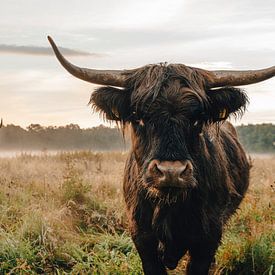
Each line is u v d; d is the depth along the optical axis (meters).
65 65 5.24
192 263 5.67
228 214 6.39
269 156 23.22
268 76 5.37
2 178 11.13
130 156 5.80
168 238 5.34
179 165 4.46
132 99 5.05
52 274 6.73
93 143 25.22
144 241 5.53
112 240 7.78
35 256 6.89
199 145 5.09
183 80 4.95
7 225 7.65
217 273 6.47
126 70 5.40
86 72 5.30
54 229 7.71
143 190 5.29
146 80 4.99
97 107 5.30
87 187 9.63
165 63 5.20
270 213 8.57
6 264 6.53
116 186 10.86
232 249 6.69
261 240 6.72
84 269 6.66
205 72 5.36
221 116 5.36
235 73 5.43
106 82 5.30
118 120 5.33
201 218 5.36
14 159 16.22
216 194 5.60
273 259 6.45
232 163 6.61
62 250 7.18
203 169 5.27
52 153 18.88
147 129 4.80
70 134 30.45
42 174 12.48
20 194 9.30
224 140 6.66
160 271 5.66
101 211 9.16
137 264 6.64
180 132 4.67
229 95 5.21
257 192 11.03
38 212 7.95
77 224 8.66
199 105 4.84
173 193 4.65
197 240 5.46
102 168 14.20
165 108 4.71
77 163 15.06
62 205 9.05
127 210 5.76
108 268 6.56
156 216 5.25
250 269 6.45
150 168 4.55
